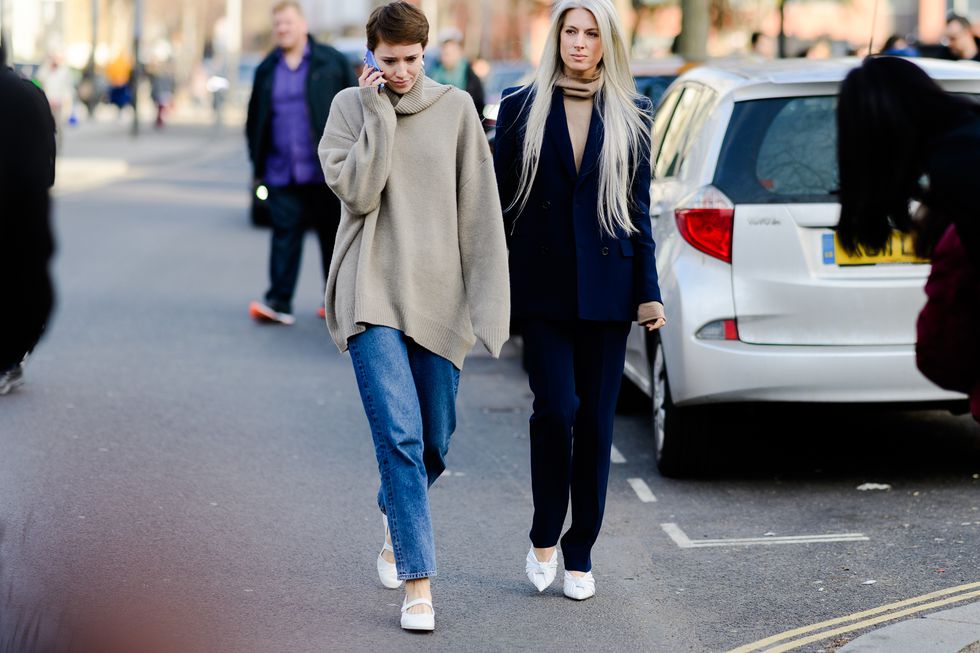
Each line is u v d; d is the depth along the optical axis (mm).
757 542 13445
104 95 138625
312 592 11820
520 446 17297
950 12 26703
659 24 55250
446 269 11031
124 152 76125
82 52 145125
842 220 8844
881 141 8562
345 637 10773
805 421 18578
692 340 14633
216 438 17203
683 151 15984
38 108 9703
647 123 11508
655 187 16625
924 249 9039
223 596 11633
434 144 10945
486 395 20453
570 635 10898
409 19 10750
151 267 33281
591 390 11578
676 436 15328
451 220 11000
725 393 14570
